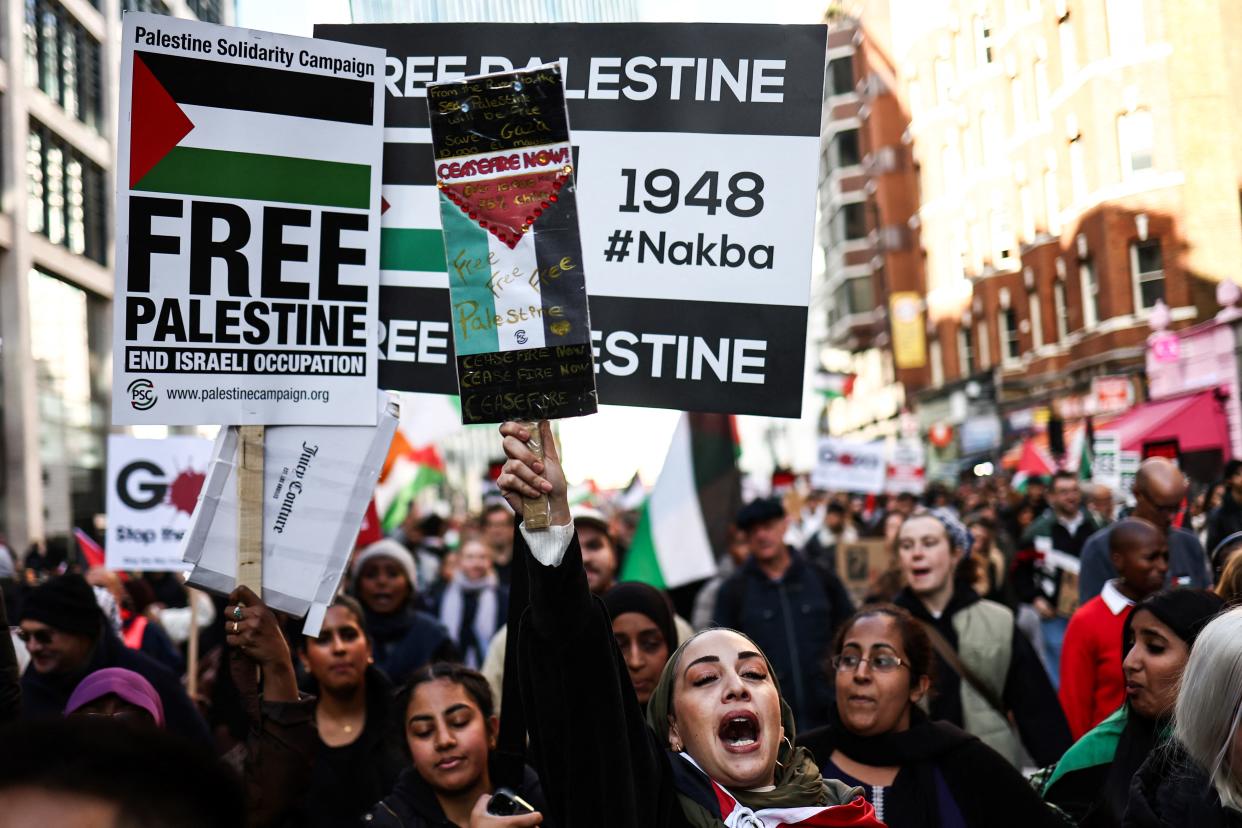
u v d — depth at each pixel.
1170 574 6.48
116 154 3.23
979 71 23.23
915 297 34.44
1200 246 17.62
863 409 49.06
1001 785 3.59
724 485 9.03
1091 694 5.07
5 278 26.56
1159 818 2.85
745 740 2.82
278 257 3.36
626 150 3.61
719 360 3.53
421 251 3.56
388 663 6.56
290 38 3.38
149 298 3.25
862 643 3.75
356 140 3.45
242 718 5.78
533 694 2.68
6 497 27.06
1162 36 17.41
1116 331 19.00
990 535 8.36
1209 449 17.28
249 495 3.31
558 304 2.99
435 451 14.20
